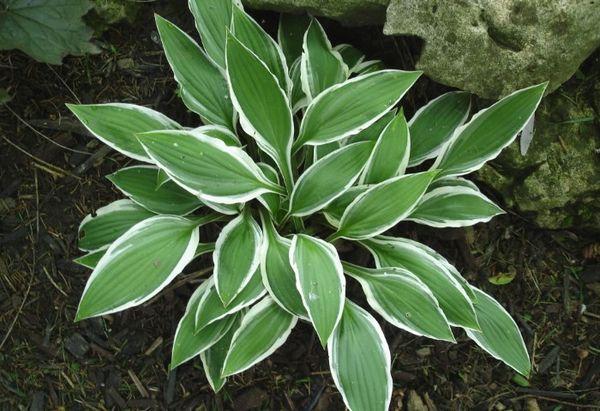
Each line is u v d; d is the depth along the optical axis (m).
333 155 0.96
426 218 1.01
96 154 1.10
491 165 1.05
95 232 1.01
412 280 0.95
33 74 1.10
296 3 1.00
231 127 1.01
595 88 1.00
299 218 1.01
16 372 1.08
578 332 1.09
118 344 1.09
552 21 0.91
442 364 1.09
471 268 1.10
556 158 1.02
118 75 1.11
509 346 1.00
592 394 1.07
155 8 1.10
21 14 1.02
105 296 0.91
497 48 0.93
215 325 0.99
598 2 0.90
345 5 0.98
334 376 0.94
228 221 1.05
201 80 0.99
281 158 0.98
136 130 0.96
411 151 1.02
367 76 0.96
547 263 1.11
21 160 1.10
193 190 0.90
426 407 1.08
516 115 0.96
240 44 0.90
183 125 1.10
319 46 1.01
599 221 1.05
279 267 0.96
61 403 1.08
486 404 1.08
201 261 1.09
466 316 0.96
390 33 0.97
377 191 0.95
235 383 1.08
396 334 1.09
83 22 1.03
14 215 1.10
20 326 1.09
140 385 1.08
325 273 0.92
